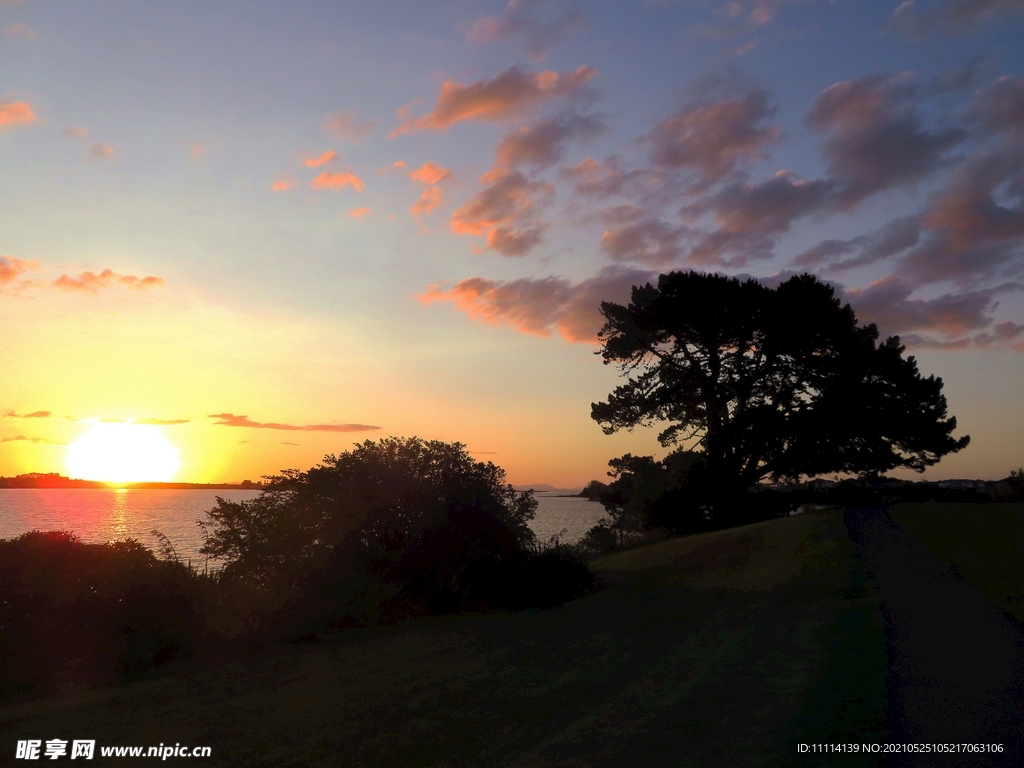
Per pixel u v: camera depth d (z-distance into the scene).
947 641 11.05
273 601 16.12
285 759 7.77
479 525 19.02
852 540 23.73
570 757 7.23
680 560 27.23
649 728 7.91
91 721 9.44
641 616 15.89
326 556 17.66
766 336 44.88
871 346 45.19
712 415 47.06
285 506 17.81
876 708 7.96
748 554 25.47
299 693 10.52
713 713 8.27
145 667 12.65
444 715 9.02
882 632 11.65
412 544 18.39
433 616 17.89
